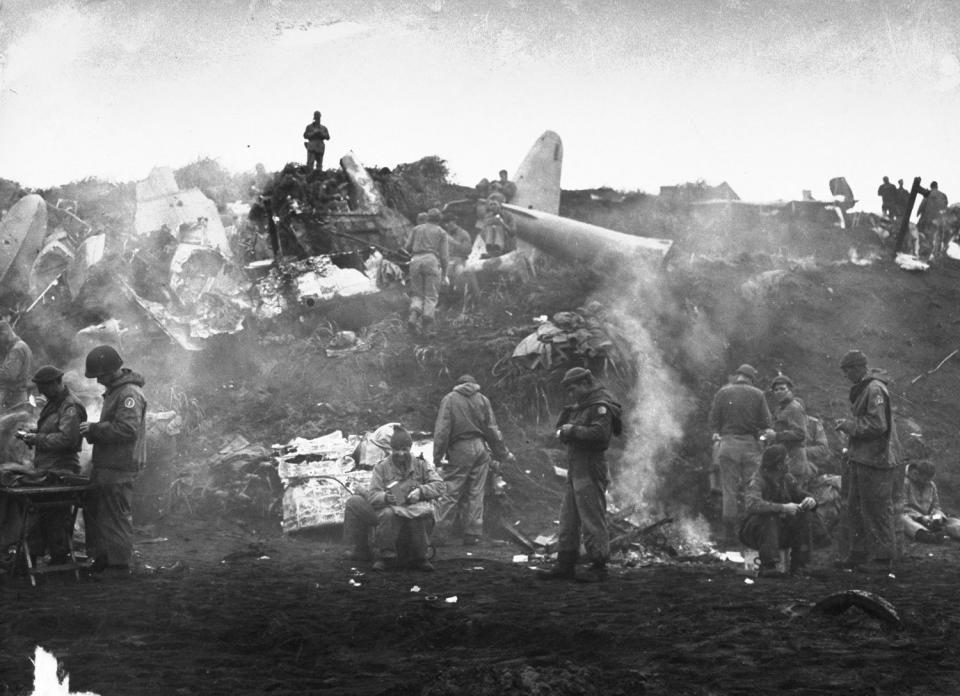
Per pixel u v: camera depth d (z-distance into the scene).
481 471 11.87
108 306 16.39
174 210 19.28
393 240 20.30
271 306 17.31
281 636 5.98
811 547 9.34
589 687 4.61
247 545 10.91
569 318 15.73
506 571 9.44
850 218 28.36
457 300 18.64
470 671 4.74
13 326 15.92
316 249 19.38
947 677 4.98
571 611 6.95
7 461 10.83
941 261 25.95
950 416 17.45
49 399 9.11
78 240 17.97
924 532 12.30
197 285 17.47
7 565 8.27
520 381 15.00
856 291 21.98
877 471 9.86
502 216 20.44
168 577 8.62
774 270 21.50
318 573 9.10
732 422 11.69
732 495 11.59
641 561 10.14
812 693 4.64
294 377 15.51
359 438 13.34
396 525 9.42
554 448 14.24
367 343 16.36
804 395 16.61
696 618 6.62
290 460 12.55
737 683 4.85
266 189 20.70
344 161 22.00
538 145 24.42
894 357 19.28
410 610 6.91
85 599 7.31
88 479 8.68
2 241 16.36
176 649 5.76
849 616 6.44
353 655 5.64
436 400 14.81
